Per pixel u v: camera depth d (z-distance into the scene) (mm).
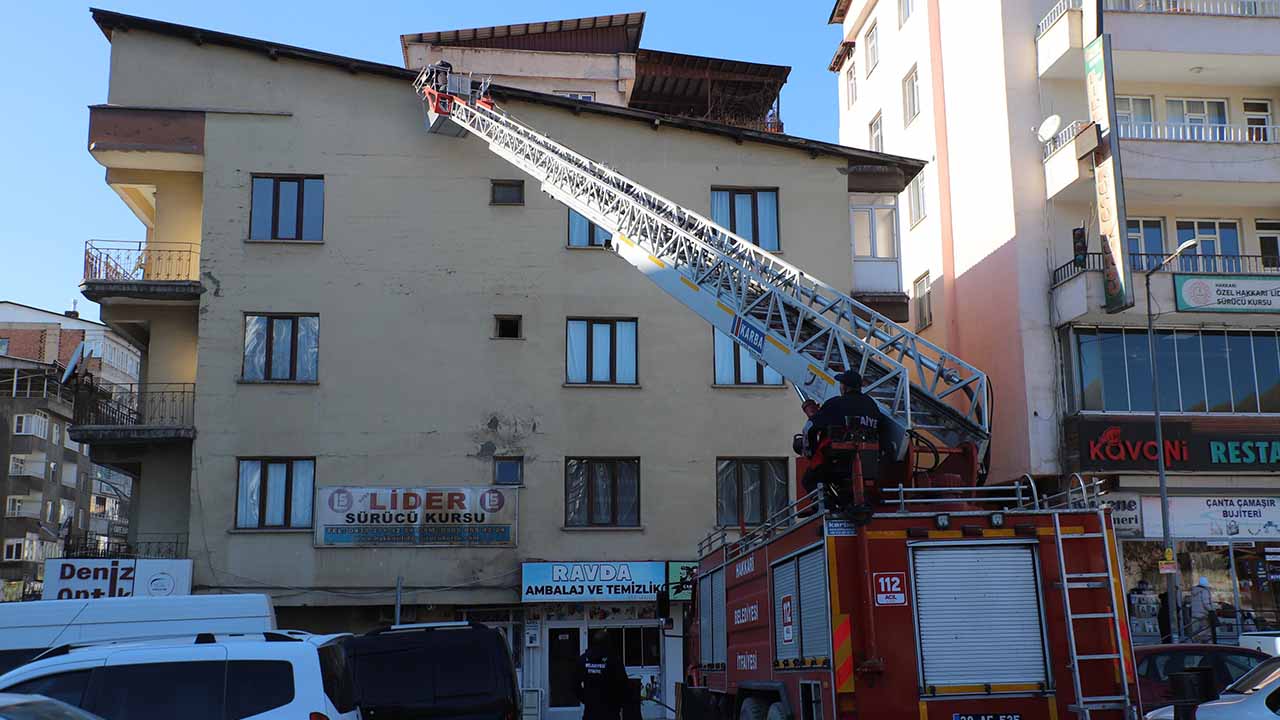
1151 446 24938
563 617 24500
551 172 21578
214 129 25625
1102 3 25516
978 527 9781
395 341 25125
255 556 23859
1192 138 27078
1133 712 9305
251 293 25000
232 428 24375
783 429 25484
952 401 24375
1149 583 24625
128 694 8141
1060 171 26078
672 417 25312
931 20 32125
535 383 25219
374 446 24594
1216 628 23125
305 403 24641
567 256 25844
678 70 39125
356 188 25703
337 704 8500
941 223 31047
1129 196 26891
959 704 9414
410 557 24156
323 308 25094
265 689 8242
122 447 25156
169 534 24703
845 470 10188
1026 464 25547
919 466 13391
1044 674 9508
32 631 12414
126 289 24828
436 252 25594
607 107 26188
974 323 28875
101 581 22734
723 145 26734
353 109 25984
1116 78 27328
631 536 24672
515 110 26234
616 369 25578
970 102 29484
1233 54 25938
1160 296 24953
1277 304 25078
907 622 9562
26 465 63156
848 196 26828
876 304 26578
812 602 10289
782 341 15258
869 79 38188
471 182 25969
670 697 24094
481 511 24469
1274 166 25922
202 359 24625
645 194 19016
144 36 25844
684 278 17312
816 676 10023
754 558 12500
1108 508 9781
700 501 24984
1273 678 8703
